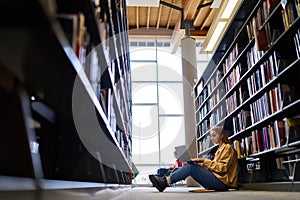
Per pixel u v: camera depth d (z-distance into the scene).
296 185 2.95
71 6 1.01
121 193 3.18
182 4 8.38
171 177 3.95
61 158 1.50
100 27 1.38
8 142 0.95
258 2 3.77
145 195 2.87
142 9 8.59
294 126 3.14
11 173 0.95
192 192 3.64
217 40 6.85
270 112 3.55
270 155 3.94
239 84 4.59
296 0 2.90
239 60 4.53
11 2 0.56
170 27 9.45
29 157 0.98
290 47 3.34
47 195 0.90
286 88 3.26
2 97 0.94
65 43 0.77
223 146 4.00
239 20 4.53
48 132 1.43
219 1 6.27
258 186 3.72
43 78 1.04
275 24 3.47
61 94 1.24
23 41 0.71
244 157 4.30
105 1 1.60
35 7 0.57
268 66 3.59
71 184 1.22
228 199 2.09
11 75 0.93
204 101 6.58
